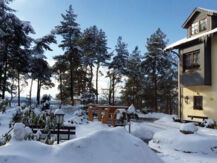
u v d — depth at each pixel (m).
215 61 11.80
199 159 5.39
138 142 3.26
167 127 11.74
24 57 20.27
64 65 26.19
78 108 19.05
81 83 29.97
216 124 11.47
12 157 2.36
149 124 13.13
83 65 30.03
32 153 2.59
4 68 18.88
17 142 2.84
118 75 29.88
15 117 9.02
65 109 19.66
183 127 6.85
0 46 18.58
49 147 2.79
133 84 31.72
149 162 2.97
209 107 12.08
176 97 32.62
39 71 23.62
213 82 11.84
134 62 31.52
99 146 2.78
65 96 32.12
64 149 2.64
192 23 14.28
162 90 30.75
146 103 31.02
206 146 5.99
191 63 13.50
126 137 3.23
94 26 30.58
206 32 12.16
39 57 22.25
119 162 2.64
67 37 25.33
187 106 14.02
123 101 33.12
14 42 18.83
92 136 2.92
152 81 30.06
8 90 22.02
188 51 13.55
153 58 26.44
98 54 29.53
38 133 6.21
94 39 29.61
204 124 11.50
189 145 6.09
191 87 13.70
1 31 15.93
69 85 30.59
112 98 29.91
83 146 2.70
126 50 30.69
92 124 11.78
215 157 5.61
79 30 25.11
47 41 23.56
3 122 9.23
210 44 12.21
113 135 3.09
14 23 17.97
